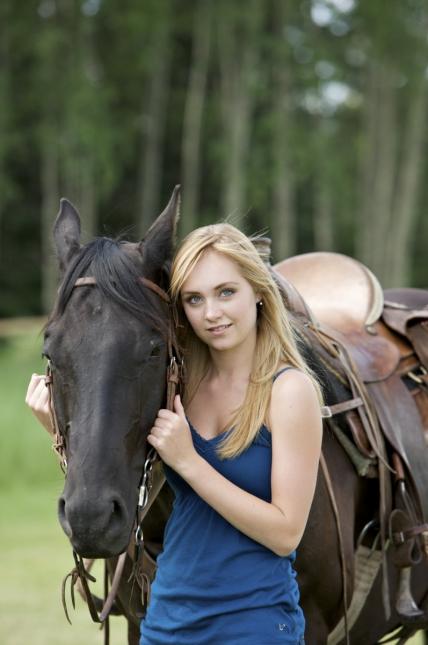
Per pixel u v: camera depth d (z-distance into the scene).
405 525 3.62
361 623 3.82
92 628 6.77
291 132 30.31
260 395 2.89
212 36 32.19
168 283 3.02
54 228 3.13
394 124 33.62
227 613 2.82
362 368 3.86
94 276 2.84
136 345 2.78
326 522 3.33
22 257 35.91
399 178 36.16
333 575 3.37
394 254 32.62
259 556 2.87
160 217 3.01
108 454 2.66
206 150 36.81
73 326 2.80
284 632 2.82
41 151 32.97
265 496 2.90
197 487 2.79
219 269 2.90
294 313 3.68
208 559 2.87
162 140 37.34
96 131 29.53
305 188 38.28
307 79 30.47
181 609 2.87
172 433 2.79
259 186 31.73
